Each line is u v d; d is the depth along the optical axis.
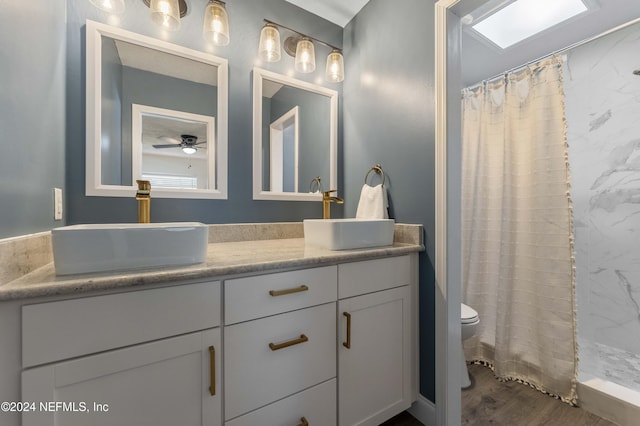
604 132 1.67
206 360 0.82
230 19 1.57
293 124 1.76
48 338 0.63
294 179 1.76
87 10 1.22
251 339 0.90
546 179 1.59
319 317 1.04
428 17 1.35
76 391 0.66
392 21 1.56
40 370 0.62
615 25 1.62
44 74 0.92
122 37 1.29
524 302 1.67
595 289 1.70
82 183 1.20
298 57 1.65
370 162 1.71
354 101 1.85
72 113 1.19
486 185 1.87
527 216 1.66
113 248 0.76
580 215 1.75
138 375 0.72
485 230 1.89
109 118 1.27
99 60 1.24
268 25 1.53
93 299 0.67
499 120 1.82
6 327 0.60
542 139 1.61
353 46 1.87
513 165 1.72
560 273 1.54
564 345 1.51
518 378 1.67
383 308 1.23
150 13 1.22
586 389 1.42
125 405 0.71
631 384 1.43
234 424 0.86
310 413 1.02
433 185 1.31
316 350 1.04
